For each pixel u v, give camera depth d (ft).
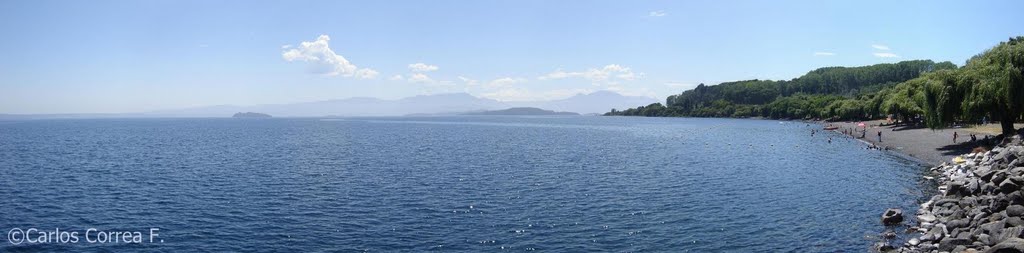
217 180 182.19
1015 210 90.63
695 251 94.07
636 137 452.35
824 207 126.82
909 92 415.64
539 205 132.87
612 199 139.95
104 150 326.44
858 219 113.39
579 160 245.65
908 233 99.66
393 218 120.16
